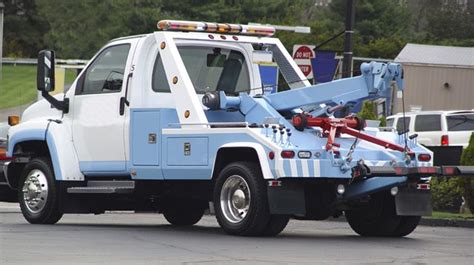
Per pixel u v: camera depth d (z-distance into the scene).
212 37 34.34
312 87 31.38
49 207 35.12
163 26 33.38
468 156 42.44
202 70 34.50
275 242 29.20
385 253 27.05
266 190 29.66
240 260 24.55
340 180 30.22
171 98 32.59
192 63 34.25
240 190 30.33
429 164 31.33
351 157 29.91
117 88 33.88
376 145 30.81
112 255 25.36
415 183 31.66
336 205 30.98
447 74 110.19
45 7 182.50
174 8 140.75
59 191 35.00
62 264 23.44
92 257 24.84
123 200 35.59
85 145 34.72
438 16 194.62
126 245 27.83
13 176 37.56
